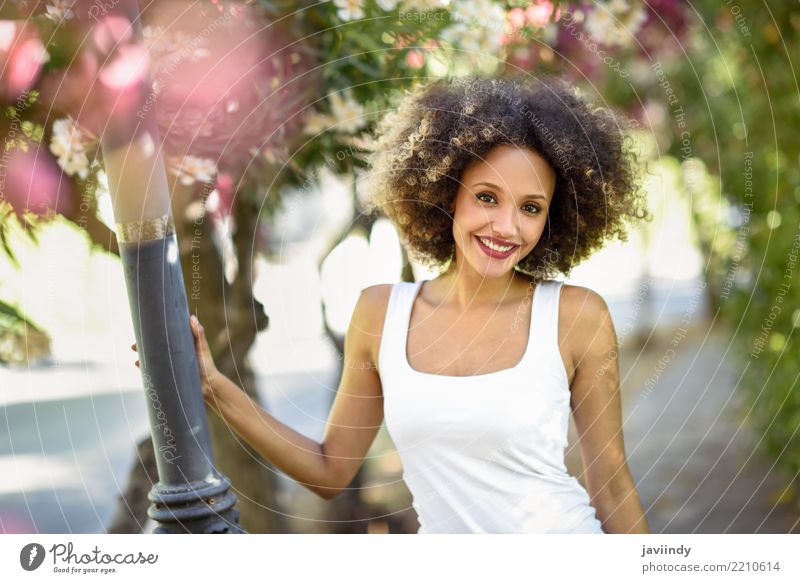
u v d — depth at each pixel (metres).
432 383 1.81
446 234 2.08
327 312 2.88
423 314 1.91
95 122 1.81
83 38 1.76
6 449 5.26
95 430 5.40
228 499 1.75
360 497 3.96
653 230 5.75
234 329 2.69
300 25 2.12
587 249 2.03
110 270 2.79
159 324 1.66
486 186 1.80
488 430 1.76
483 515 1.79
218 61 2.09
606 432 1.89
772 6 3.69
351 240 2.81
